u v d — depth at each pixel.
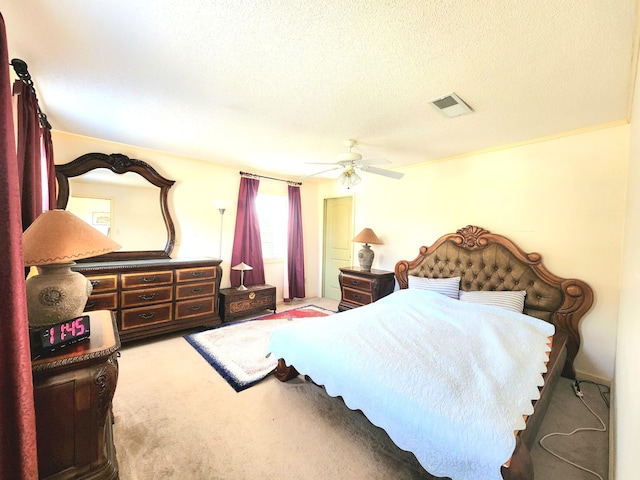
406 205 4.00
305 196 5.28
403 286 3.87
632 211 1.65
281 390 2.26
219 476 1.46
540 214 2.85
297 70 1.69
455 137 2.82
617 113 2.23
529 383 1.52
